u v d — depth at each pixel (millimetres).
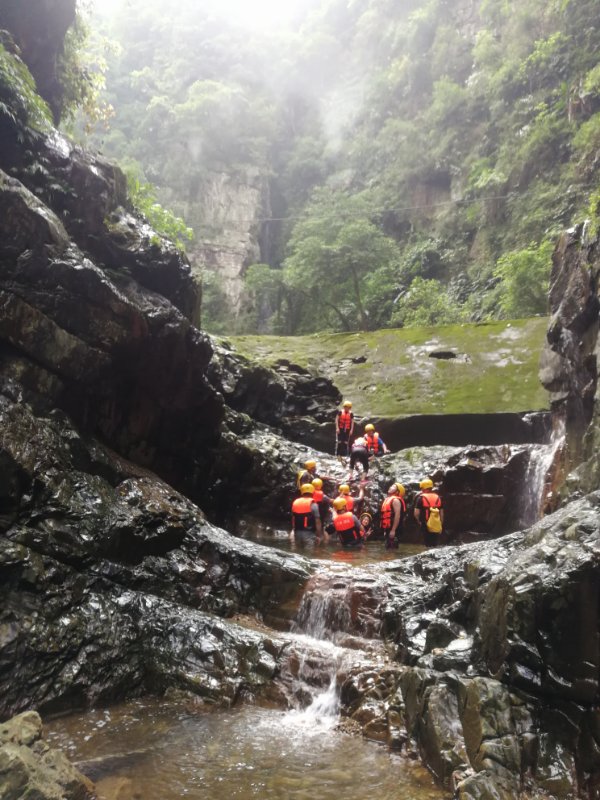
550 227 31203
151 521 6848
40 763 3578
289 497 12148
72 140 8586
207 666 5758
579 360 9281
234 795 3896
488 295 31172
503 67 39938
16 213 6441
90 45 12406
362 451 12656
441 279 37750
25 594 5344
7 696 4801
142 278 8406
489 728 3963
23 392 6484
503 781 3705
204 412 9664
